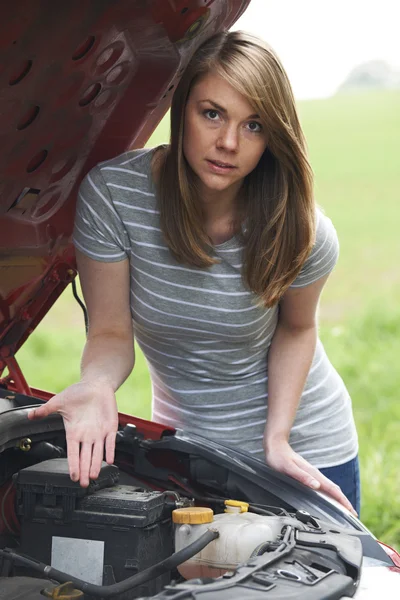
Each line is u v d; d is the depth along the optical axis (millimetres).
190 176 2377
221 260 2492
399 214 17406
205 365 2703
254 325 2607
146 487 2496
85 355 2537
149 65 2414
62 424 2379
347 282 13320
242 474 2379
